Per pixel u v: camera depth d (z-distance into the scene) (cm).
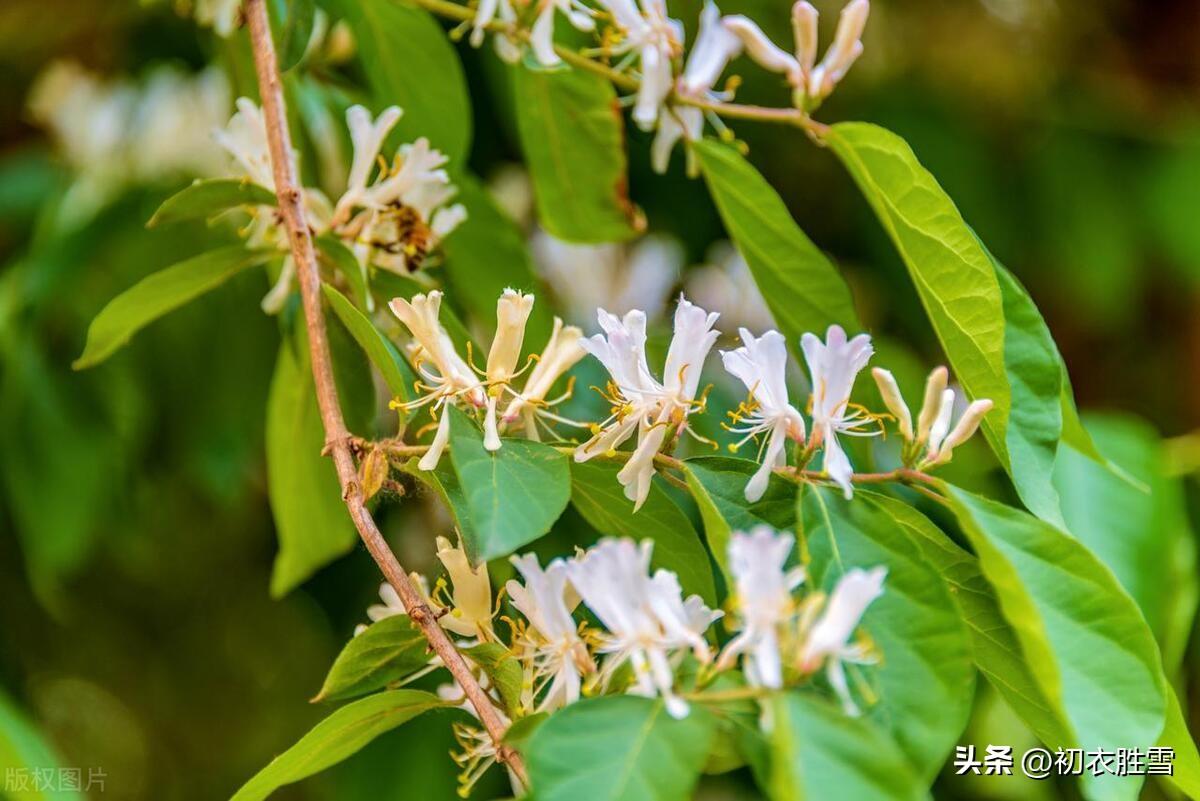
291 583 46
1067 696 33
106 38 57
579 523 46
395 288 39
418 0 41
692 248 56
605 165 44
